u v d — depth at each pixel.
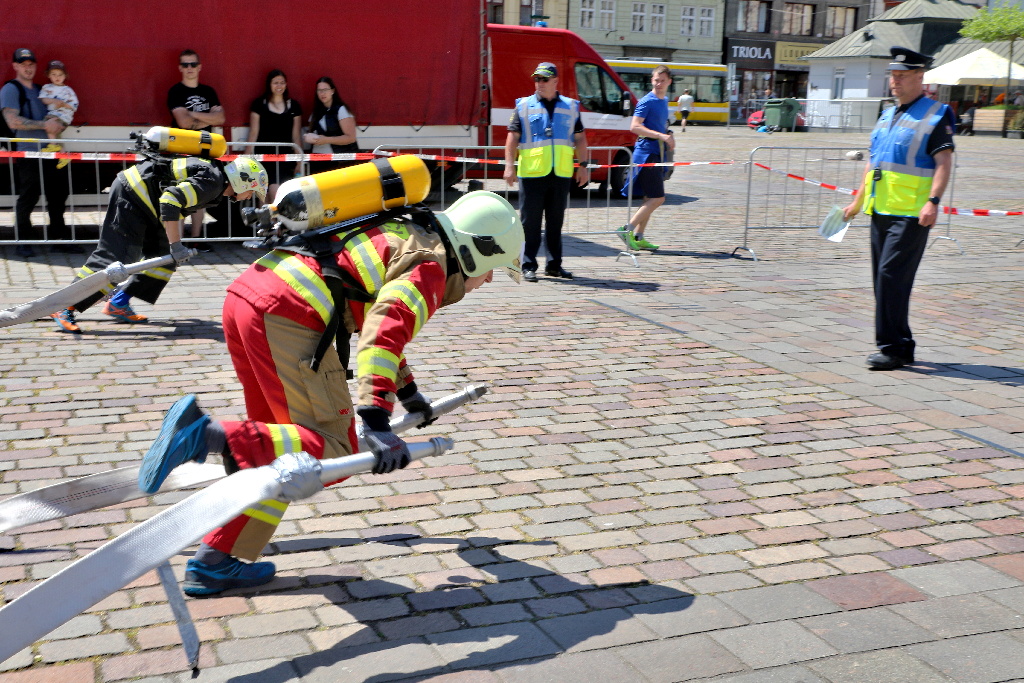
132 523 3.64
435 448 2.83
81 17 9.79
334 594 3.17
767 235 12.35
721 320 7.46
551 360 6.19
